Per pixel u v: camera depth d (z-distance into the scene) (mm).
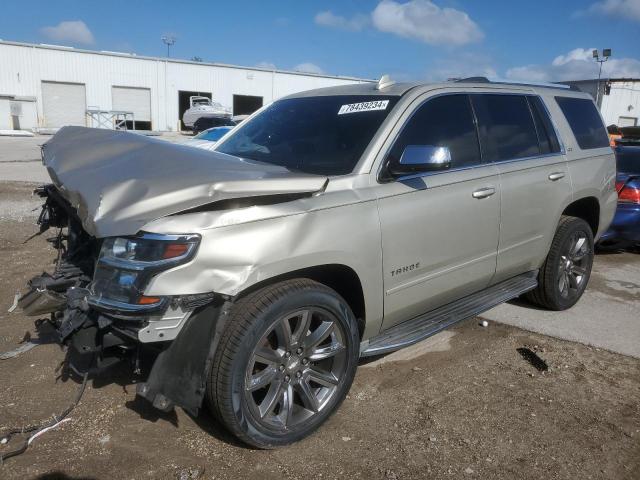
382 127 3568
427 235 3619
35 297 2955
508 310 5309
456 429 3283
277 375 3002
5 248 6816
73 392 3508
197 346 2684
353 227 3160
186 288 2592
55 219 3957
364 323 3430
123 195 2670
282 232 2846
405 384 3805
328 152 3625
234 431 2844
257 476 2809
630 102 39969
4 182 13094
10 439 3029
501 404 3578
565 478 2887
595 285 6246
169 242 2555
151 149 3256
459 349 4395
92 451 2947
